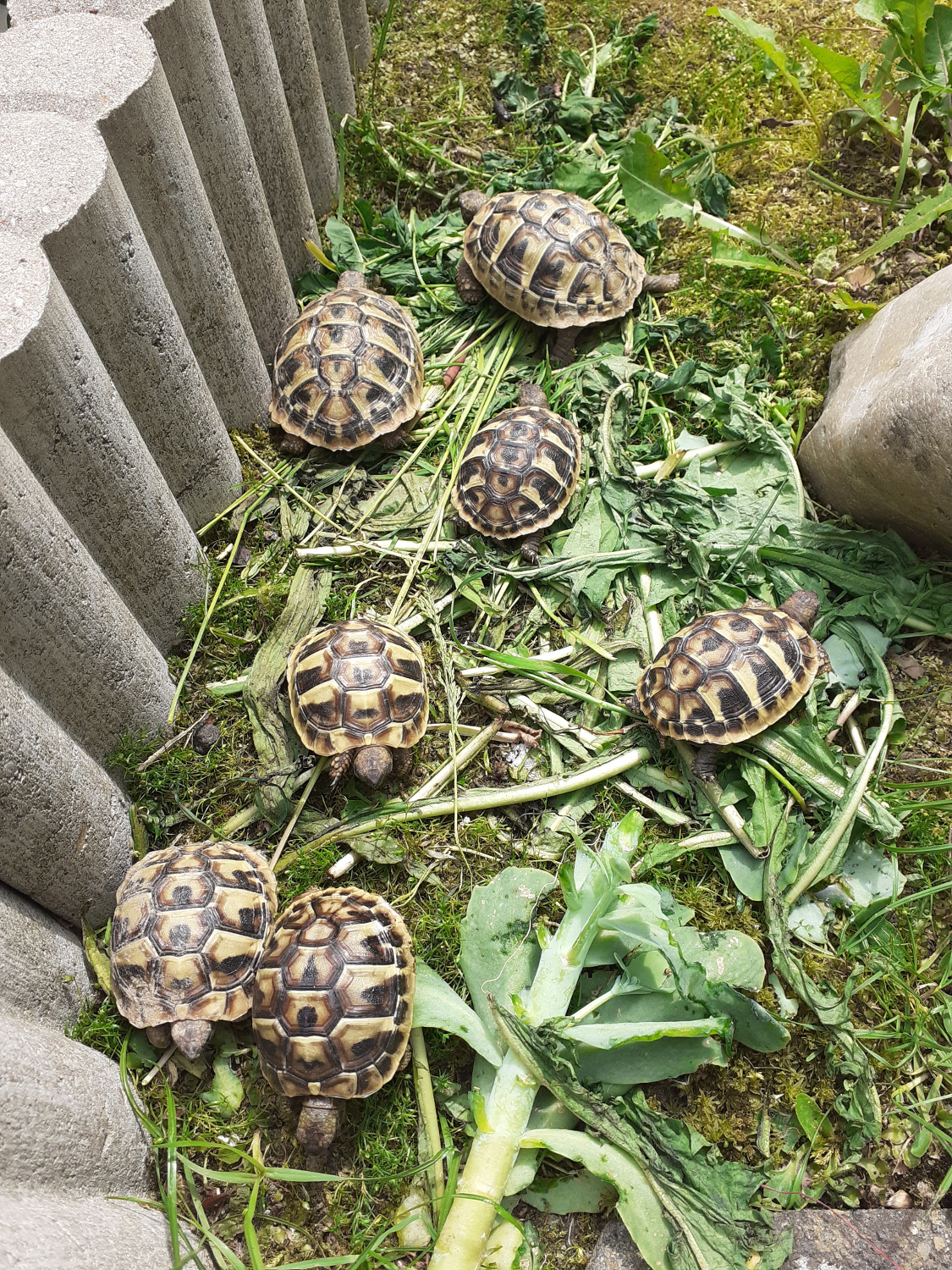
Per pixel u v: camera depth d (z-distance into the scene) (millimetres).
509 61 781
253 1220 440
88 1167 400
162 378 507
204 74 501
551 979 451
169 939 454
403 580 588
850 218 687
